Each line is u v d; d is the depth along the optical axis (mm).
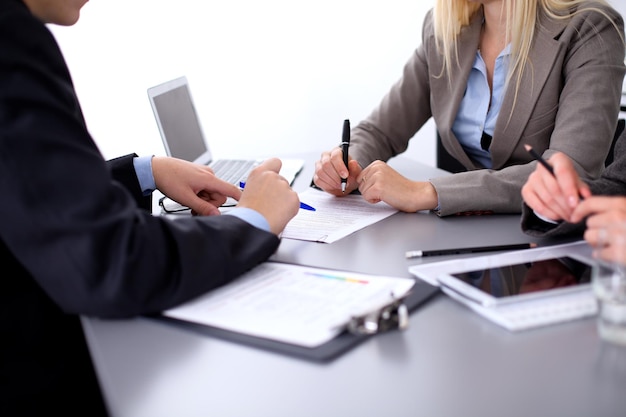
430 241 1048
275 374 645
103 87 2699
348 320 712
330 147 3199
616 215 840
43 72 788
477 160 1623
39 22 825
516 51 1400
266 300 803
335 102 3137
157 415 588
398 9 3057
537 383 599
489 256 917
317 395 604
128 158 1298
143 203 1294
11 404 832
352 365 652
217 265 829
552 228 1018
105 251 767
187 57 2842
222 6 2838
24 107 756
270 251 914
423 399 586
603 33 1333
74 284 768
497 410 562
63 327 890
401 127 1729
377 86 3156
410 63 1729
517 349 664
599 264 669
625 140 1098
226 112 3002
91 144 817
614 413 549
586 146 1234
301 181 1593
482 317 743
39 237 763
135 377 653
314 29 2996
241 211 954
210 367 665
